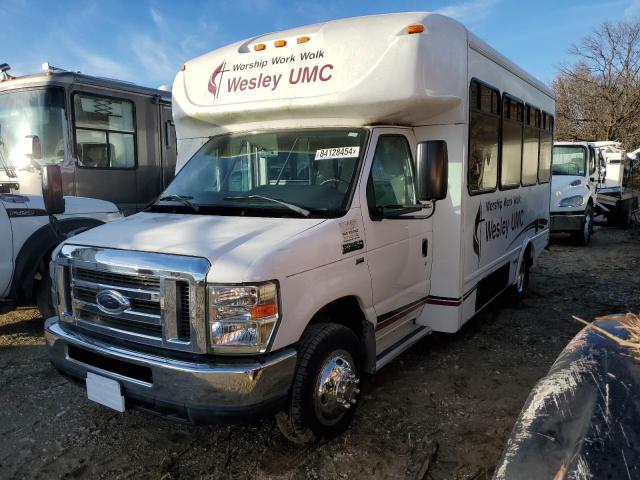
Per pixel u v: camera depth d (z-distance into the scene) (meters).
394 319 4.28
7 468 3.38
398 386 4.52
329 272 3.38
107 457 3.51
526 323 6.29
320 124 4.19
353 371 3.63
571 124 32.75
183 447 3.62
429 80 4.03
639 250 11.87
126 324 3.21
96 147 8.14
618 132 31.28
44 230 5.44
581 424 1.96
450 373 4.80
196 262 2.96
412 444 3.62
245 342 2.91
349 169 3.85
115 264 3.15
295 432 3.34
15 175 7.75
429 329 4.85
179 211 3.99
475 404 4.21
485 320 6.39
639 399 2.01
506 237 6.10
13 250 5.27
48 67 7.83
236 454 3.53
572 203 12.12
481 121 5.03
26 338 5.70
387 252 4.00
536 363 5.06
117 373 3.19
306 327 3.32
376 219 3.85
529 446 1.97
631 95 30.59
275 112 4.21
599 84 31.70
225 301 2.88
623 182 17.59
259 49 4.32
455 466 3.40
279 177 4.08
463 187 4.62
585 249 12.14
